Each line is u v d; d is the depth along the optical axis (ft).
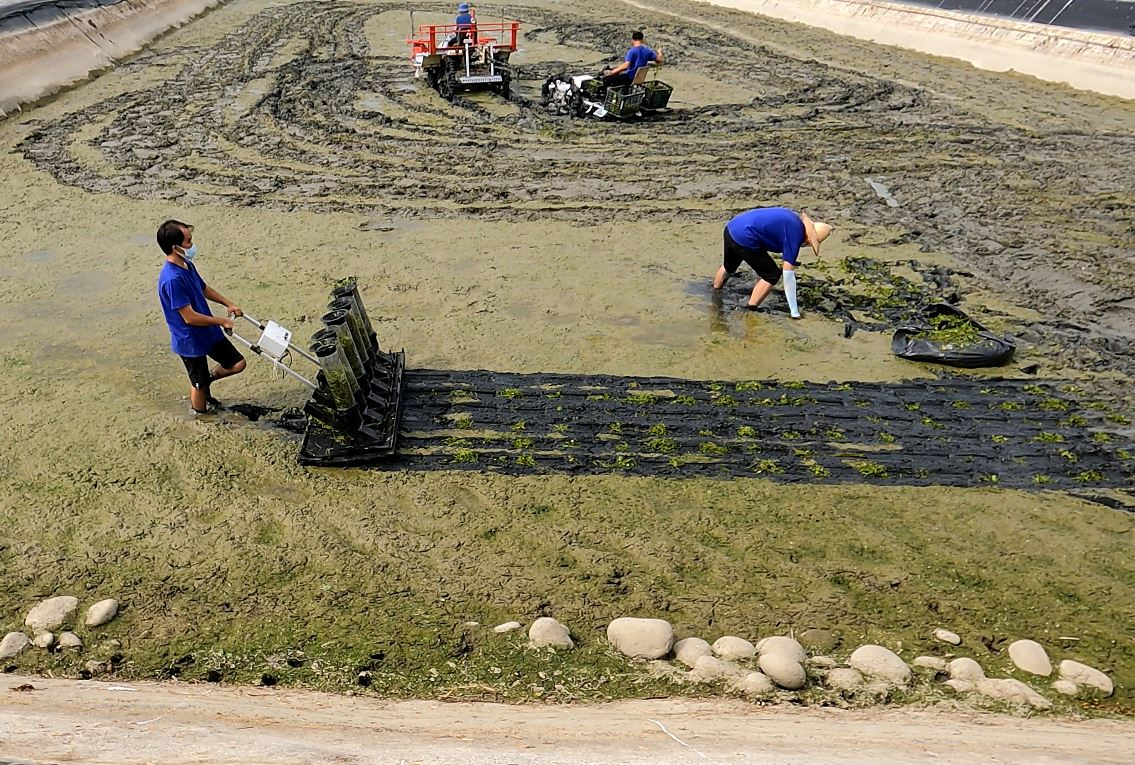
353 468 19.39
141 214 33.40
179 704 12.20
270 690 13.25
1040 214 33.63
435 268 29.32
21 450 19.52
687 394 22.35
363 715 12.17
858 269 29.40
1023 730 11.93
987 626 15.07
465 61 49.39
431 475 19.16
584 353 24.25
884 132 44.04
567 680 13.64
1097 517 17.81
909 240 31.63
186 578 15.96
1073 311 26.45
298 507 18.03
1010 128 44.21
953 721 12.29
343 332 19.57
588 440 20.47
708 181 37.68
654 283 28.45
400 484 18.84
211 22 72.74
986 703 13.02
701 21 75.15
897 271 29.25
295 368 23.34
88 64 54.75
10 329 24.76
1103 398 22.13
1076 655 14.43
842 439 20.58
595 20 74.54
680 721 12.00
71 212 33.40
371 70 56.08
